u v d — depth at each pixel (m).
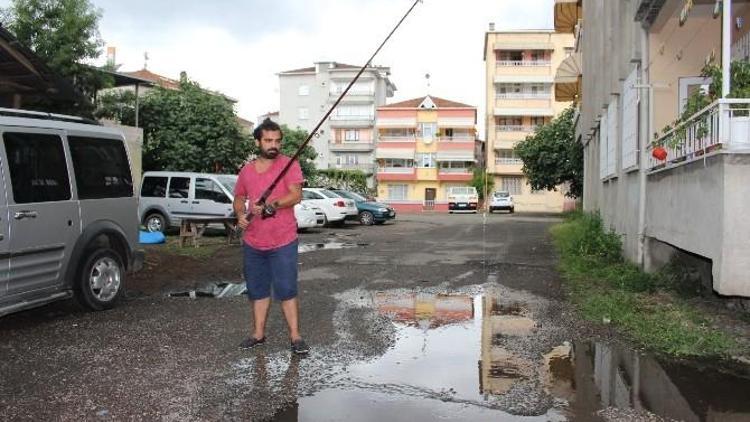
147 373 5.09
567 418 4.22
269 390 4.73
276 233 5.64
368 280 10.12
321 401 4.52
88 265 7.23
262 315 5.91
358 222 26.17
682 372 5.27
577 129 28.22
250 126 54.16
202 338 6.17
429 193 61.09
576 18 29.47
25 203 6.46
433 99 62.88
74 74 18.12
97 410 4.31
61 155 7.00
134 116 23.42
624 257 11.69
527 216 37.00
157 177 18.23
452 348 5.98
